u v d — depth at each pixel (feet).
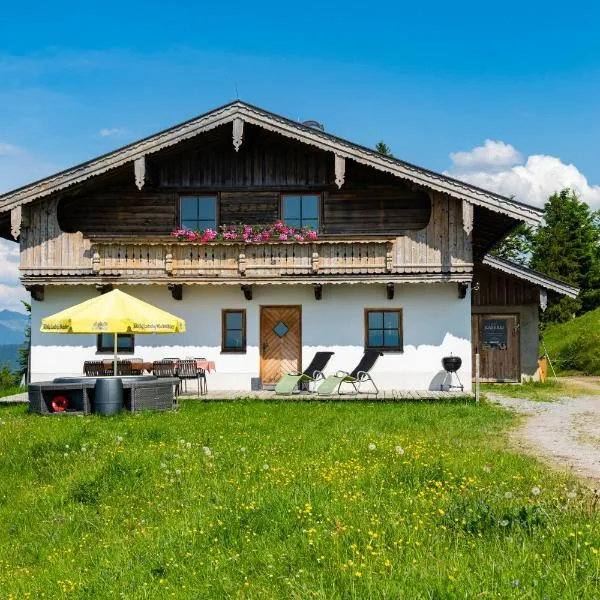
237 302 65.82
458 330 64.59
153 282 63.87
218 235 64.28
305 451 33.55
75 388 49.14
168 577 18.40
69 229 67.51
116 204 67.56
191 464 30.40
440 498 23.48
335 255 63.41
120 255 64.34
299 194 67.05
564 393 74.33
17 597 18.35
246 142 67.10
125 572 19.13
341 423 44.32
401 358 64.75
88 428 41.27
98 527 23.98
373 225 66.39
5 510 26.55
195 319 65.87
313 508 22.27
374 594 15.43
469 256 62.59
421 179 61.05
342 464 28.89
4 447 36.24
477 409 53.57
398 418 46.91
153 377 52.85
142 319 50.70
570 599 14.52
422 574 16.05
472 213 60.85
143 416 47.21
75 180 62.80
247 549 19.66
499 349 86.63
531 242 176.45
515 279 86.38
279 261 63.62
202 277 63.82
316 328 65.36
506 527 19.53
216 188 67.00
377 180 66.69
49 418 47.26
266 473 27.63
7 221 68.39
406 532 19.40
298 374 62.23
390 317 65.31
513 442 40.04
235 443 35.99
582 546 17.38
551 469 31.86
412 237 63.10
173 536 21.25
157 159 66.69
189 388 65.41
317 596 15.64
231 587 17.24
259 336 65.62
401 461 29.35
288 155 67.05
